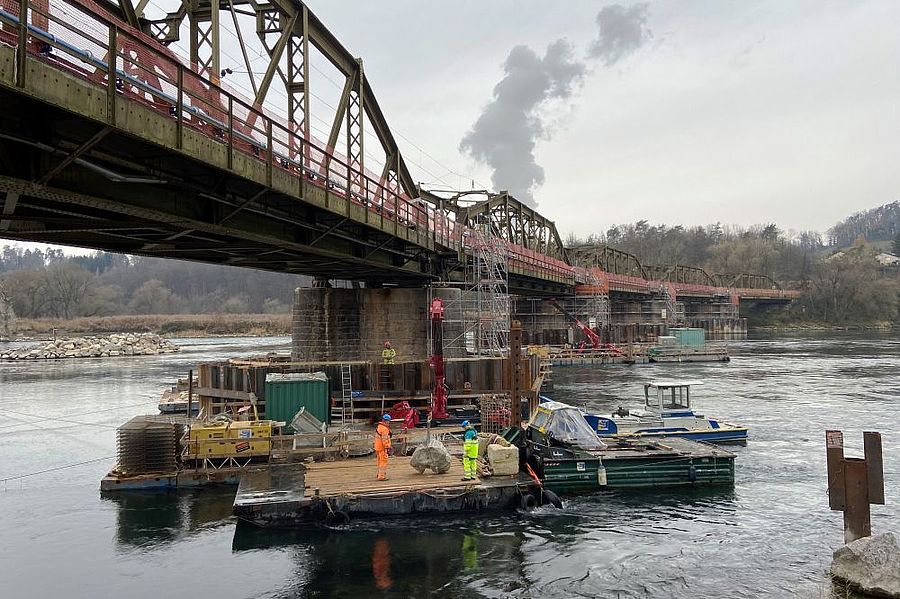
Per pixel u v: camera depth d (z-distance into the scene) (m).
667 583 16.02
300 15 26.44
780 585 15.78
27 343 126.88
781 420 37.97
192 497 22.58
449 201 57.84
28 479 25.77
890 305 188.25
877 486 16.64
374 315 40.62
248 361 38.47
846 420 37.88
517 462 22.41
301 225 23.89
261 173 19.34
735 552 17.98
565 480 23.20
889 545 15.69
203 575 16.47
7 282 187.00
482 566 17.00
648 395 34.47
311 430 26.19
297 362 35.75
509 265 57.69
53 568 16.98
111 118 13.12
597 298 96.19
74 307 194.75
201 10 24.70
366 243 31.69
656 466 23.80
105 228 18.27
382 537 18.92
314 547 18.22
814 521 20.48
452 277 48.44
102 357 97.38
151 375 68.62
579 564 17.14
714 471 24.16
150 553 17.92
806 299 189.75
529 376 35.03
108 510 21.41
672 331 99.25
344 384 33.66
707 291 144.50
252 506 19.28
